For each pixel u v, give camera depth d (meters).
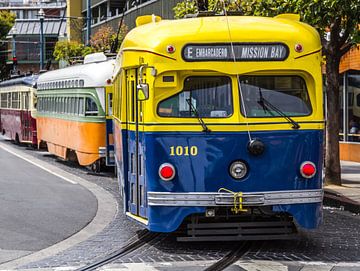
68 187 21.41
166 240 12.83
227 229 11.60
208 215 11.30
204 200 11.21
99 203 18.05
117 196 19.39
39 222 15.09
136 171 12.29
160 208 11.27
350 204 16.84
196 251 11.80
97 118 24.09
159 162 11.26
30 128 37.62
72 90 26.44
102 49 44.97
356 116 28.59
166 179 11.21
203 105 11.37
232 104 11.35
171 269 10.46
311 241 12.73
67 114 27.34
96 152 24.23
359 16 17.23
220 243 12.52
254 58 11.36
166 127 11.27
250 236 11.58
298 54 11.43
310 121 11.44
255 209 11.55
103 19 62.59
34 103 37.19
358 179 21.97
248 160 11.27
